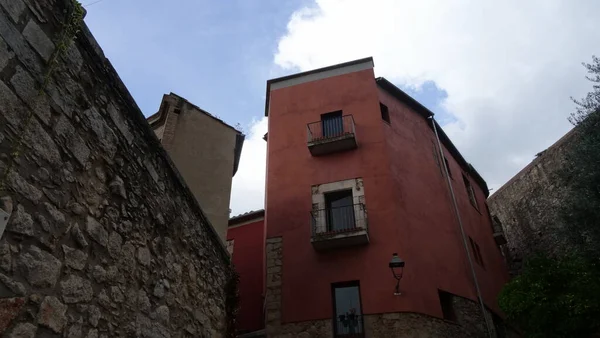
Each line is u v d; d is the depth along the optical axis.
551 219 18.62
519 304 10.11
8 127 3.07
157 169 5.37
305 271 12.07
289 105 15.34
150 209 5.08
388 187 12.81
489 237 18.39
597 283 9.19
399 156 13.98
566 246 11.38
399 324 10.66
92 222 3.94
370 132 13.98
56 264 3.41
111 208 4.28
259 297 15.84
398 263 10.62
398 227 12.10
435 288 11.90
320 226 12.55
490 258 17.08
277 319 11.59
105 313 4.00
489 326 12.90
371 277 11.50
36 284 3.17
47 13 3.62
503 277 17.73
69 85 3.81
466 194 17.83
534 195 20.31
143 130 5.07
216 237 7.14
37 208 3.27
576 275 9.68
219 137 10.39
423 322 10.87
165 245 5.37
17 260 3.02
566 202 10.80
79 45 4.00
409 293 11.11
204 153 9.90
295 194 13.44
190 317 5.85
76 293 3.62
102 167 4.20
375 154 13.51
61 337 3.38
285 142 14.58
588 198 9.68
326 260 12.08
